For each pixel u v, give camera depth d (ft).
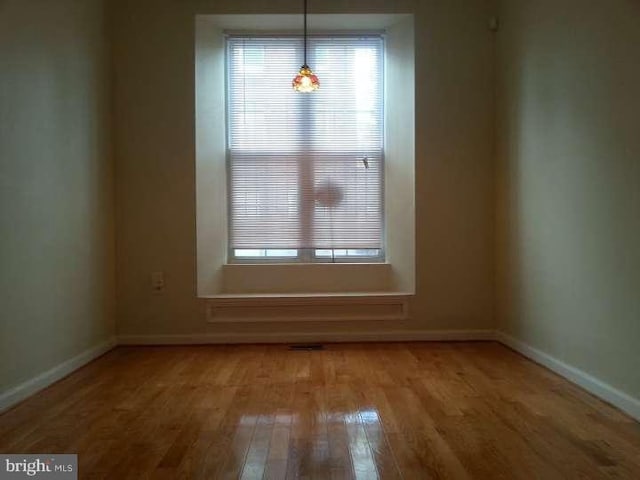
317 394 9.72
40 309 10.11
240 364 11.87
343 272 14.98
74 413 8.77
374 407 8.99
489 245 14.08
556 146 10.82
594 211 9.48
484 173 14.02
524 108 12.25
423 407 8.97
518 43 12.51
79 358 11.66
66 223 11.19
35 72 10.00
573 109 10.14
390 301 14.05
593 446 7.34
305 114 15.03
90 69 12.41
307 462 6.88
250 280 14.92
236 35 14.83
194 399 9.48
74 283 11.52
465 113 13.96
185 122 13.70
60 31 10.99
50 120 10.57
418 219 13.98
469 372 11.10
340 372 11.18
